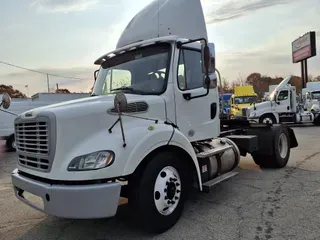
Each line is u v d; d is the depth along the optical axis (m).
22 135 3.57
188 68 4.17
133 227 3.68
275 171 6.36
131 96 3.65
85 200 2.83
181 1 4.49
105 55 4.60
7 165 9.17
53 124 3.04
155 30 4.45
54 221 4.04
